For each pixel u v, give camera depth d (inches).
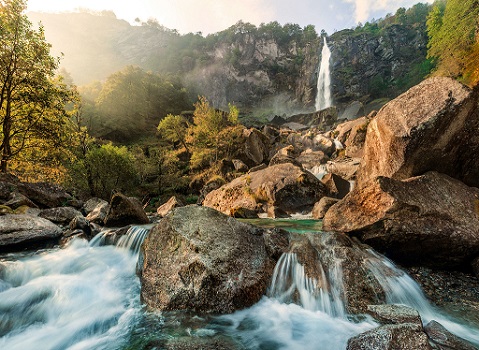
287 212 622.8
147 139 2819.9
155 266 226.2
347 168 872.9
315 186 644.7
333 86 4788.4
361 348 140.2
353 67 4953.3
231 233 248.8
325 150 1332.4
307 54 5871.1
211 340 169.2
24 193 550.3
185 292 202.1
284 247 258.1
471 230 236.4
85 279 266.2
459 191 268.4
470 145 284.7
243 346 164.4
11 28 586.9
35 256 310.5
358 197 292.2
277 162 979.9
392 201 253.6
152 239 249.4
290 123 2987.2
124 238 344.2
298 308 208.7
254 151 1503.4
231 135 1552.7
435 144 280.7
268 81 6225.4
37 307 220.8
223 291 200.2
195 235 233.1
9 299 224.7
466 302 208.1
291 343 168.2
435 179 275.7
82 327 195.0
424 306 205.3
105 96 3036.4
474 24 1748.3
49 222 369.4
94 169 1010.1
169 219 254.8
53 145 720.3
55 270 285.6
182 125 2241.6
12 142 705.0
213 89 6476.4
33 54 629.6
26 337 187.9
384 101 4079.7
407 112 301.0
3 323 201.9
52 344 179.6
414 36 4943.4
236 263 219.1
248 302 204.7
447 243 239.9
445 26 1985.7
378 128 336.8
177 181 1533.0
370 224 261.3
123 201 427.2
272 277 232.1
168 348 161.5
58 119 711.7
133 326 188.9
